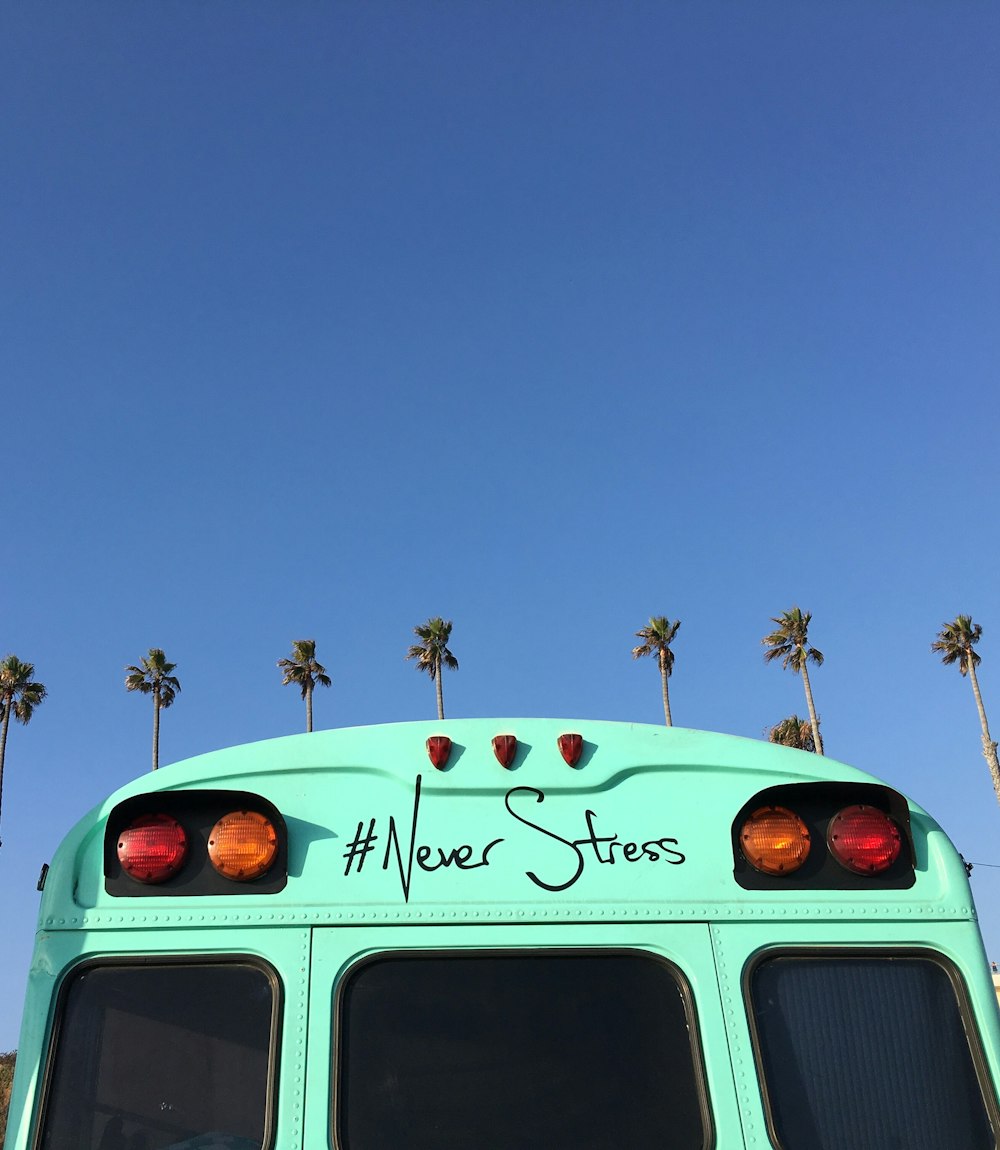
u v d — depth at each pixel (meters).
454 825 2.85
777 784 2.93
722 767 2.95
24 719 47.19
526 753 2.94
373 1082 2.59
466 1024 2.66
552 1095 2.60
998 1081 2.68
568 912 2.77
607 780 2.92
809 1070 2.67
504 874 2.80
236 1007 2.66
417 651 51.34
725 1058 2.66
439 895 2.77
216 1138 2.54
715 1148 2.57
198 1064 2.61
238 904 2.74
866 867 2.83
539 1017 2.68
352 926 2.73
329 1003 2.66
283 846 2.78
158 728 50.56
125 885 2.75
